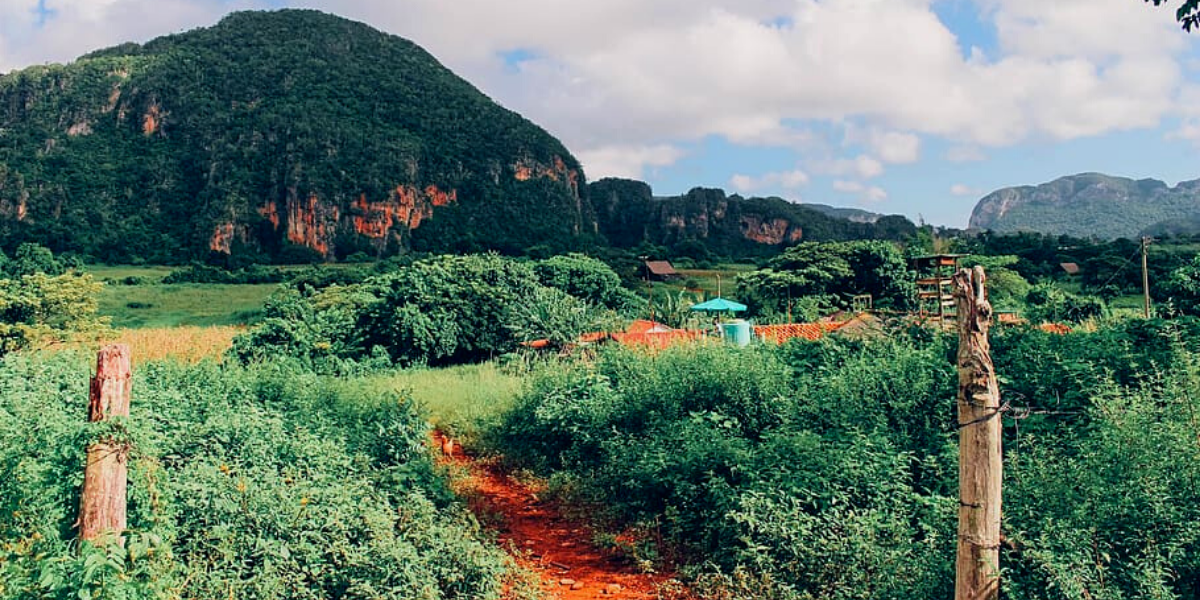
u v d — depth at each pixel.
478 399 16.95
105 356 5.57
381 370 25.31
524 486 11.84
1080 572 5.29
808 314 23.42
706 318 26.48
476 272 29.98
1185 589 5.57
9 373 10.88
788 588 6.82
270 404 11.77
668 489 9.48
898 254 42.50
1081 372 8.97
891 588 6.31
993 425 5.09
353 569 6.43
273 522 6.72
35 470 5.97
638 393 11.98
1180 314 11.65
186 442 8.12
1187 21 8.40
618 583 7.95
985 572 5.06
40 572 4.91
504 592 7.43
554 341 25.09
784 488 7.98
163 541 5.78
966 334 5.17
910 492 7.85
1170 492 5.99
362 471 9.55
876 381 10.13
